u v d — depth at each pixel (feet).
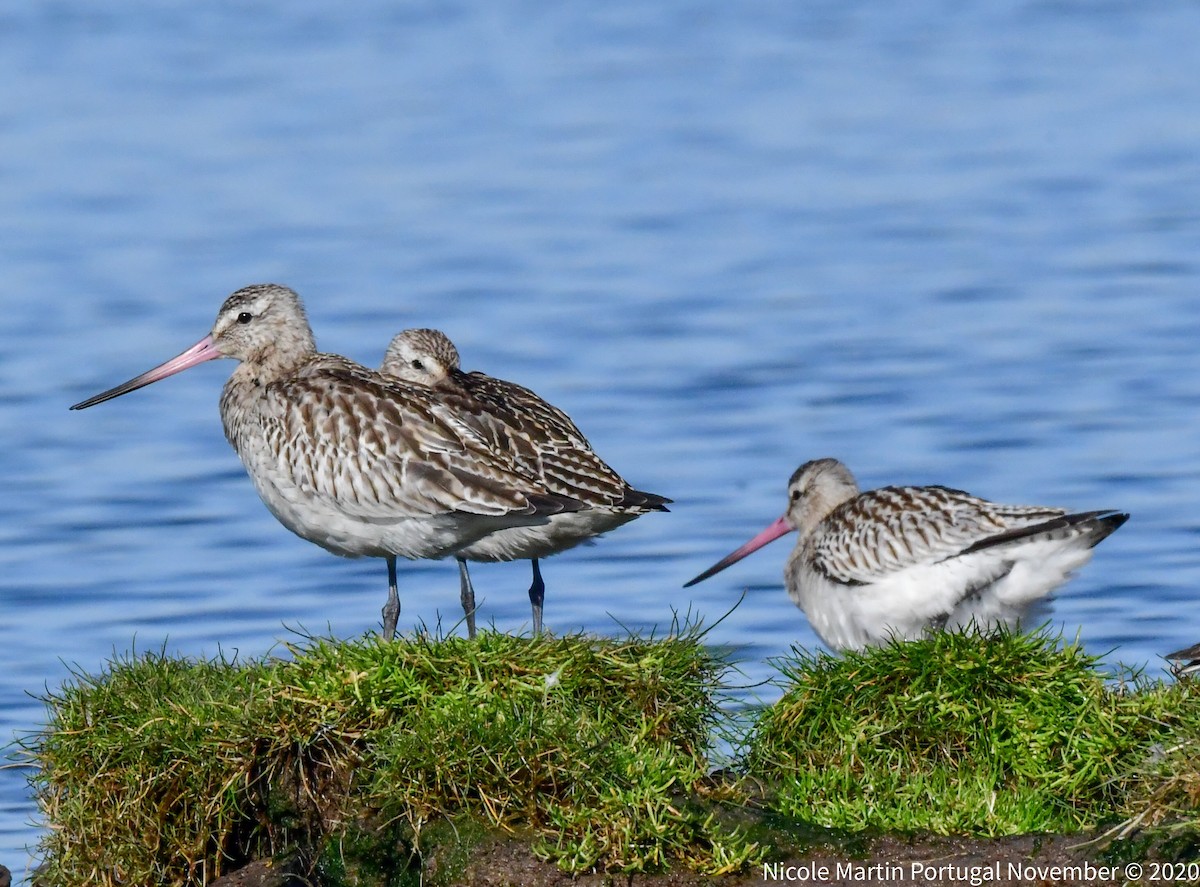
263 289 56.59
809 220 139.54
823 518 53.31
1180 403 94.02
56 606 70.85
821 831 39.86
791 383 100.73
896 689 42.91
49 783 43.37
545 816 40.14
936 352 105.81
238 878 40.34
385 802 40.78
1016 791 41.01
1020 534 49.06
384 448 50.83
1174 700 41.70
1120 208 138.41
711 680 44.11
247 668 44.27
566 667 42.70
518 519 50.52
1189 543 73.00
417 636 43.88
